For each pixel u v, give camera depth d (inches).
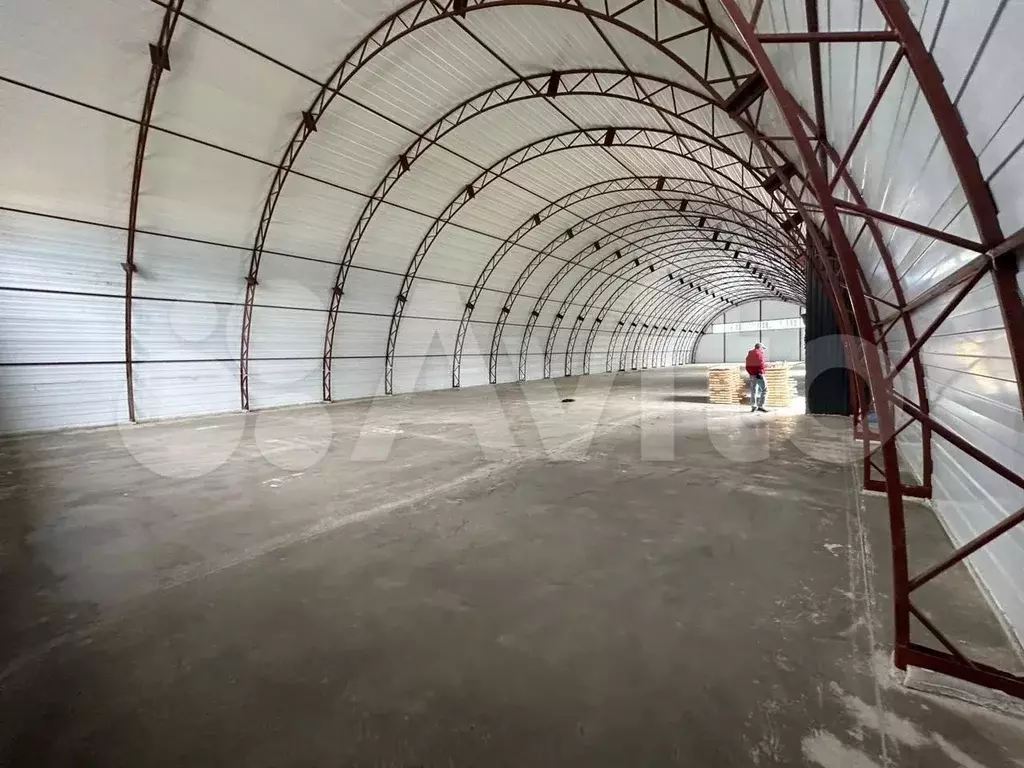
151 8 338.0
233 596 150.2
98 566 172.4
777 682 106.2
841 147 201.0
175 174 448.1
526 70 446.0
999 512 132.1
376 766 87.2
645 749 89.0
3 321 415.5
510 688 106.3
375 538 195.0
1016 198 78.8
